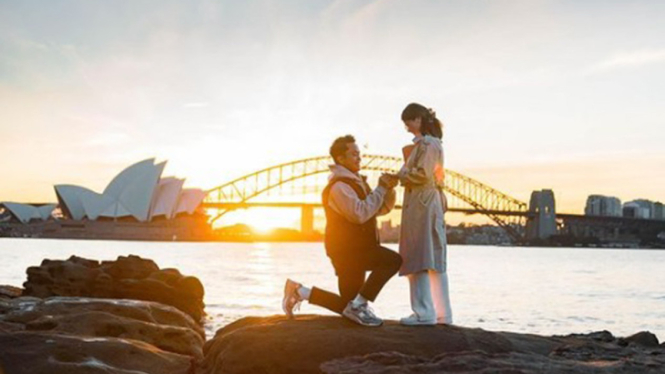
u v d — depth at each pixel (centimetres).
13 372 596
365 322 552
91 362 640
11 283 3170
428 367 462
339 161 567
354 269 559
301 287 586
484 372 448
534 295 3434
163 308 1080
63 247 10256
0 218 18275
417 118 578
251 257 8625
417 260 568
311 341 520
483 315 2453
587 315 2534
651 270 7031
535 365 470
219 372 527
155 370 675
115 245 12900
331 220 557
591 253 17262
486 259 10325
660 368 477
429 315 568
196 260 7169
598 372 456
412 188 575
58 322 873
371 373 452
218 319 1984
